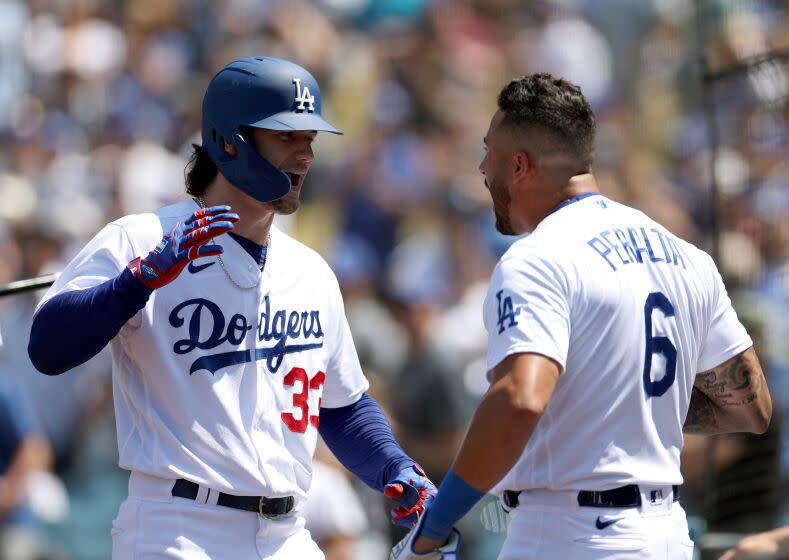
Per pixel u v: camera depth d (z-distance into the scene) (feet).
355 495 81.05
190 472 40.60
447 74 122.21
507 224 41.68
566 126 40.09
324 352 44.27
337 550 71.20
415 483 44.60
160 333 40.68
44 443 83.56
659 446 39.14
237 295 41.73
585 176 40.65
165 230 41.65
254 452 41.34
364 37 127.75
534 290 37.78
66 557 88.22
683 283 39.96
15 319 94.58
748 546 48.57
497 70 125.49
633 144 122.52
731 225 65.82
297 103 41.37
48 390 93.15
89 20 127.03
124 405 41.78
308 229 113.80
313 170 116.98
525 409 36.27
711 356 41.60
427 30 125.08
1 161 116.78
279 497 42.11
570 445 38.40
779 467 58.34
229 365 41.34
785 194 65.67
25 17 125.59
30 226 103.09
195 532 40.63
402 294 96.27
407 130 119.65
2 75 122.11
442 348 91.25
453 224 112.27
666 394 39.29
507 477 39.68
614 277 38.55
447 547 39.01
